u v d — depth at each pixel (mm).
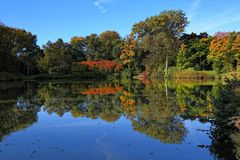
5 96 31281
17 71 80438
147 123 16828
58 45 90375
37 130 15109
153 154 11211
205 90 35562
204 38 74438
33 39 86312
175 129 15258
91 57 107562
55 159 10570
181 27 76875
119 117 18797
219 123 13766
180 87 41750
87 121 17562
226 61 63656
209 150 11586
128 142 12820
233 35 63656
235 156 10695
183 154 11172
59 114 19953
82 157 10812
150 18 79875
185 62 73688
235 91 14188
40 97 30328
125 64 88188
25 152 11328
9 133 14445
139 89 39906
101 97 30234
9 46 73750
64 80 72438
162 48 73562
